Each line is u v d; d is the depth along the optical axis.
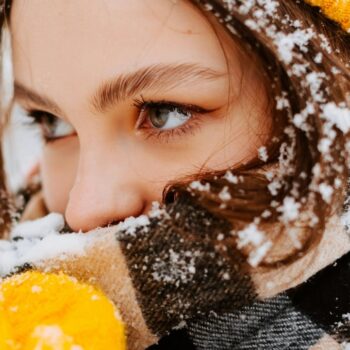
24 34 0.43
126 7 0.39
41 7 0.41
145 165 0.42
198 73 0.40
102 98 0.41
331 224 0.39
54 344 0.35
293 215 0.39
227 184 0.39
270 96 0.40
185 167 0.41
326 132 0.39
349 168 0.39
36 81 0.42
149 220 0.39
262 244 0.38
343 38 0.41
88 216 0.41
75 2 0.40
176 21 0.39
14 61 0.45
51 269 0.39
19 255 0.41
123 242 0.39
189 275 0.39
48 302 0.37
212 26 0.39
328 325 0.39
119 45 0.40
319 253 0.39
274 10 0.39
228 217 0.39
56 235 0.40
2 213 0.59
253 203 0.39
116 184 0.42
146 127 0.42
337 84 0.40
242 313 0.39
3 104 0.56
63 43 0.41
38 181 0.60
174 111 0.42
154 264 0.39
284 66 0.39
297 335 0.39
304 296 0.40
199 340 0.40
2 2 0.46
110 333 0.36
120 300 0.39
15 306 0.37
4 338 0.35
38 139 0.53
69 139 0.49
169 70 0.40
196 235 0.39
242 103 0.40
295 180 0.39
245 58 0.40
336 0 0.40
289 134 0.39
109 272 0.39
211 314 0.40
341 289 0.40
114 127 0.42
